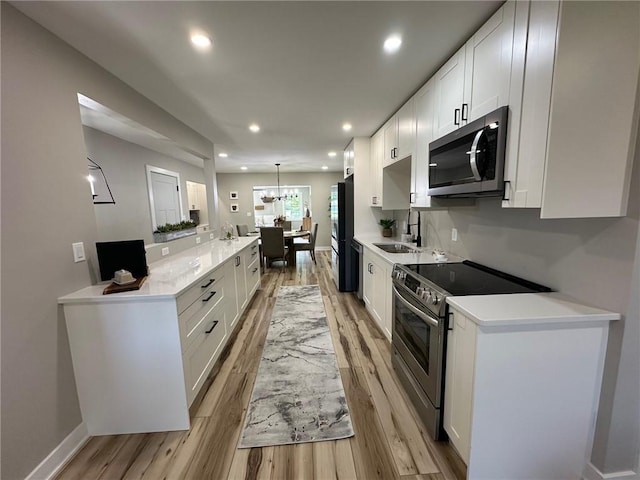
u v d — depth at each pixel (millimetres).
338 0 1311
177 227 3141
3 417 1236
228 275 2746
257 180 7965
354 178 4055
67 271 1562
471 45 1596
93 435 1658
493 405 1223
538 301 1310
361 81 2191
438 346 1462
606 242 1177
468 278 1722
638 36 1012
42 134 1427
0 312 1225
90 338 1582
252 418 1758
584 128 1071
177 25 1468
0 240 1225
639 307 1120
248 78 2092
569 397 1238
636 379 1188
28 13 1337
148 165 4527
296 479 1364
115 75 2000
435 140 1947
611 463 1253
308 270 5812
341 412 1790
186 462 1471
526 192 1213
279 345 2686
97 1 1267
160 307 1598
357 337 2820
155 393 1659
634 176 1062
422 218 3162
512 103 1282
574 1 1013
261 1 1306
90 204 1729
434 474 1374
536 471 1299
